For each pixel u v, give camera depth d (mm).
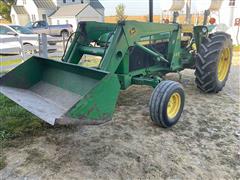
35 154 3006
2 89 3387
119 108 4410
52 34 18859
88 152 3064
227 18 14000
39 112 2725
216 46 4660
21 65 3621
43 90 3645
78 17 27797
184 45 5445
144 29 3727
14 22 33719
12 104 4496
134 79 3971
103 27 4125
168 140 3355
